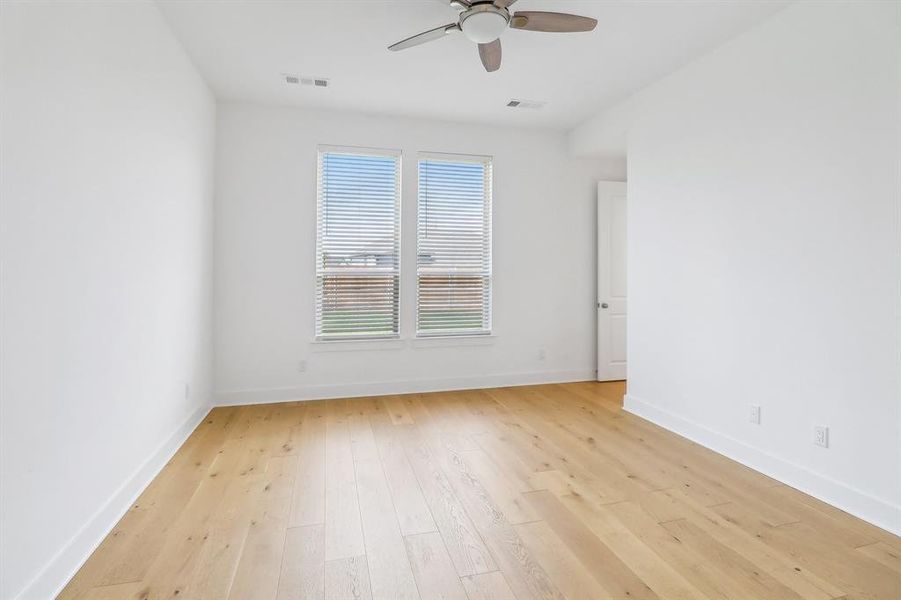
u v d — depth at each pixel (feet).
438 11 8.38
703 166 9.94
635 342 12.17
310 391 13.43
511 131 14.99
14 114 4.53
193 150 10.55
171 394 9.24
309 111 13.25
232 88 11.86
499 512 7.04
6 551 4.44
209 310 12.26
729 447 9.28
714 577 5.51
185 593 5.17
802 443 7.88
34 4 4.81
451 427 11.07
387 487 7.86
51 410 5.17
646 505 7.29
